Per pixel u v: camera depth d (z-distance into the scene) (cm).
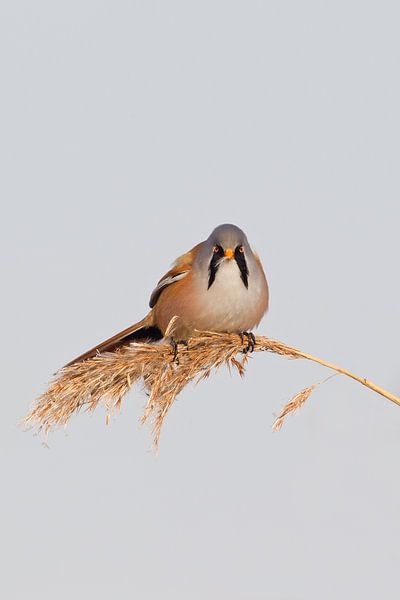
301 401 934
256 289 1205
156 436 989
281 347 1005
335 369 949
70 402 968
